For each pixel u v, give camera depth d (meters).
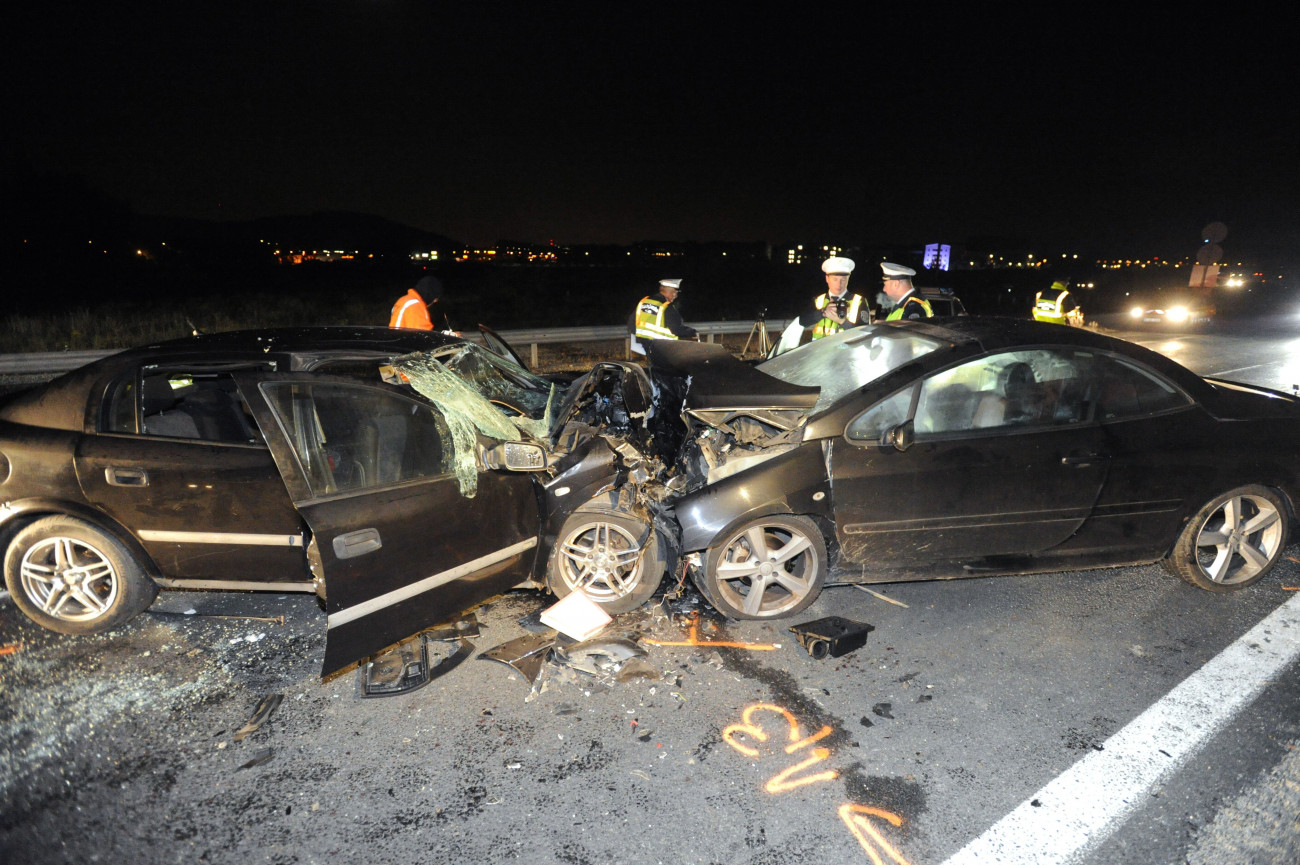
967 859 2.24
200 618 3.65
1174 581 4.10
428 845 2.28
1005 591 3.99
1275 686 3.13
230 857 2.24
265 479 3.29
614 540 3.72
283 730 2.83
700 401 3.52
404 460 3.15
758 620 3.65
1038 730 2.85
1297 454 3.90
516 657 3.30
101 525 3.34
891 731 2.84
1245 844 2.30
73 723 2.86
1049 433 3.66
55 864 2.20
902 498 3.55
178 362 3.44
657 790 2.53
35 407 3.42
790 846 2.28
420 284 7.01
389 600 2.96
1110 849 2.28
